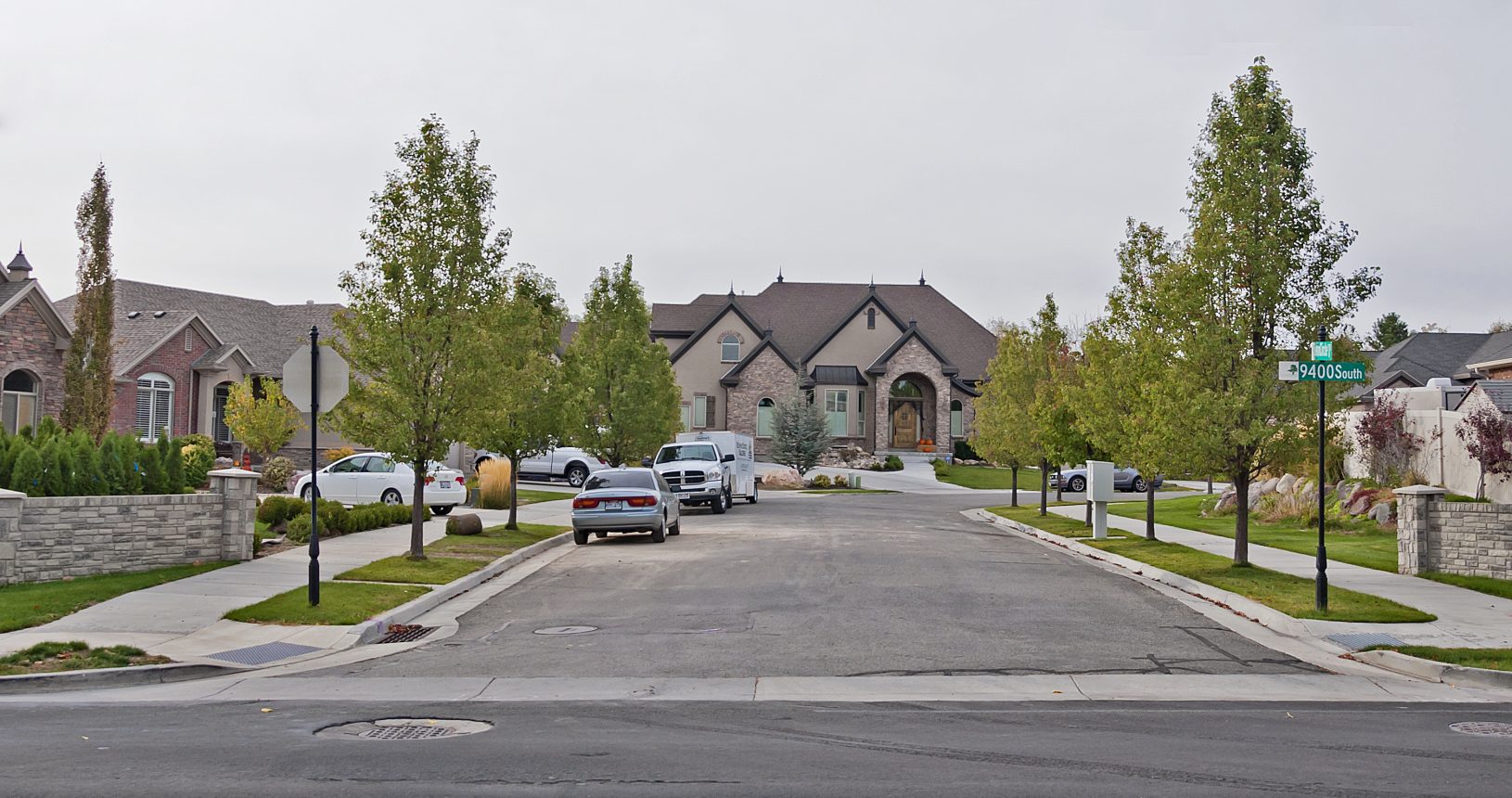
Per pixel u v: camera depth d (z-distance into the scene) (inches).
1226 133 712.4
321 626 525.7
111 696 396.8
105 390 1170.6
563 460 1856.5
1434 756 306.0
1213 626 552.7
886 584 684.1
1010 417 1326.3
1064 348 1509.6
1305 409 690.2
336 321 770.8
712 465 1369.3
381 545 860.6
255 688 412.2
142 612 540.7
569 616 577.9
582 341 1493.6
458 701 386.3
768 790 264.4
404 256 754.8
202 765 287.9
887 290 2689.5
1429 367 2047.2
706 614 574.6
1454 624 543.2
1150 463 745.6
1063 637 513.0
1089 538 997.8
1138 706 381.4
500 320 784.3
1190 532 1057.5
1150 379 770.2
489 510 1325.0
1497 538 700.7
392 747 310.0
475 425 761.0
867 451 2413.9
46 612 530.0
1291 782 275.7
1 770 281.3
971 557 842.8
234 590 609.3
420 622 569.0
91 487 698.2
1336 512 1072.8
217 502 735.1
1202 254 701.3
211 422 1595.7
